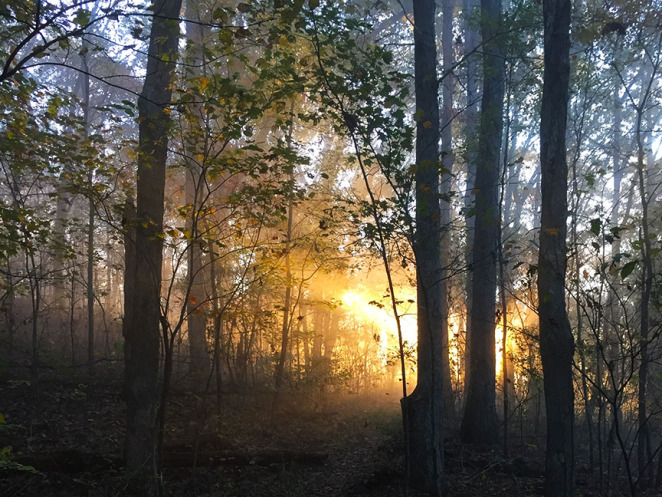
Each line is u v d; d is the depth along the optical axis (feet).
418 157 31.22
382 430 40.09
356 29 25.12
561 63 27.91
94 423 34.14
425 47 32.27
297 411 46.88
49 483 25.12
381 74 25.39
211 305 43.06
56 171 26.03
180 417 38.47
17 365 36.35
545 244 27.22
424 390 30.22
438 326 30.55
